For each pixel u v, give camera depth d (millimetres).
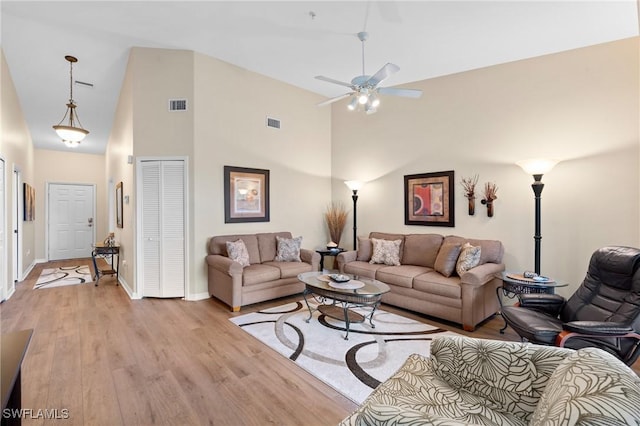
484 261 3756
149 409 1966
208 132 4379
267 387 2217
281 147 5289
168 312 3756
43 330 3188
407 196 4883
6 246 4324
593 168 3367
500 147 3977
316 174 5828
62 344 2863
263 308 3936
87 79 4789
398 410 1055
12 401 1469
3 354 1245
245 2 3014
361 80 3061
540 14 3004
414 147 4812
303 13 3180
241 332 3164
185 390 2170
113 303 4102
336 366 2504
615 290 2389
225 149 4574
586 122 3408
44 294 4539
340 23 3340
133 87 4141
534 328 2242
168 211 4277
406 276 3785
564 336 2094
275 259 4723
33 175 7363
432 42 3611
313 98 5797
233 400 2066
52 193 7887
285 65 4539
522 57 3795
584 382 1001
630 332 2004
